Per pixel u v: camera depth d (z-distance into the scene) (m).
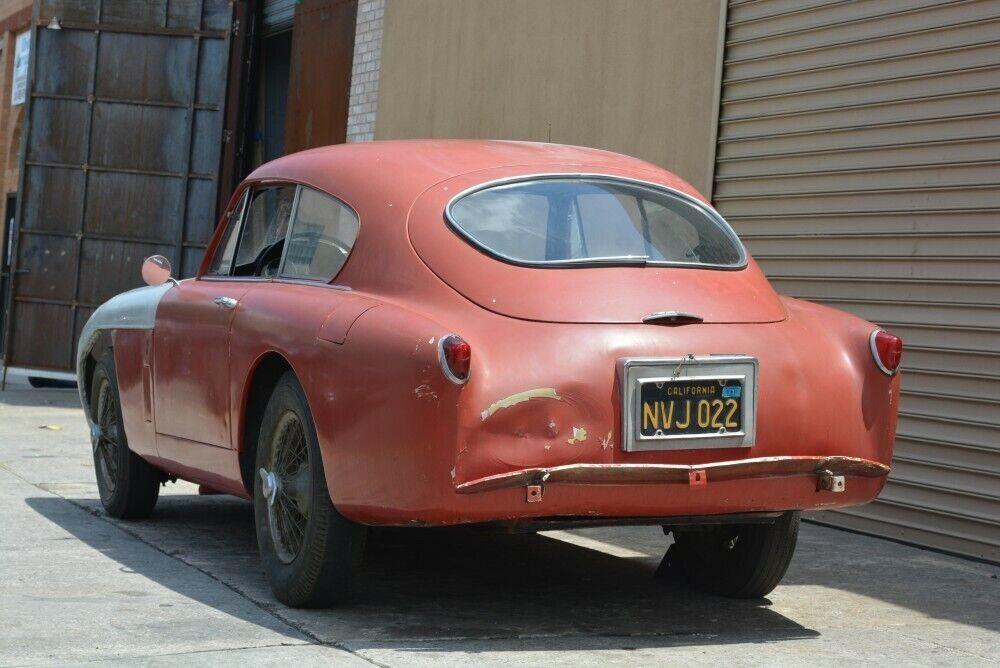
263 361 4.79
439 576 5.30
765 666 4.09
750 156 7.94
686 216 4.80
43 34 14.70
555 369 4.05
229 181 14.59
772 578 5.02
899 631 4.75
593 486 4.07
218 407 5.12
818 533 7.08
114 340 6.27
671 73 8.62
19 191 14.71
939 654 4.41
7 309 14.81
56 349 14.71
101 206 14.60
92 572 5.11
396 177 4.75
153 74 14.49
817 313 4.71
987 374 6.48
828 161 7.41
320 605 4.57
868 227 7.15
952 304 6.67
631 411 4.09
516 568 5.55
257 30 14.99
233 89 14.67
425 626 4.39
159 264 6.04
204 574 5.16
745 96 8.00
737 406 4.24
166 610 4.49
